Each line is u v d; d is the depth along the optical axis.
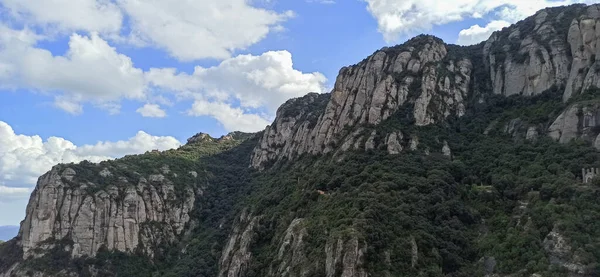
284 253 119.56
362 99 164.00
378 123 153.00
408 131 145.75
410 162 131.38
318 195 134.25
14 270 167.12
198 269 159.12
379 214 107.38
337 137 161.38
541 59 150.12
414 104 153.88
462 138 145.38
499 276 93.12
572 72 136.38
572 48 145.38
